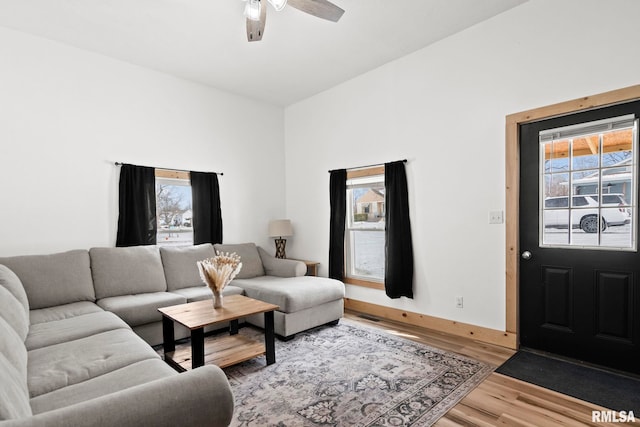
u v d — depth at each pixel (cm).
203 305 276
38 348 193
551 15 271
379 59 378
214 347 270
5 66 304
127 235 366
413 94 364
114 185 363
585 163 262
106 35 320
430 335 330
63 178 332
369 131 409
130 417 96
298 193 508
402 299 377
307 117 491
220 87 448
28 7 276
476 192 316
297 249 509
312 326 337
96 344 195
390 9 285
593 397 214
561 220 273
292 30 314
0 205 300
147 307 289
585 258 262
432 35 330
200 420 109
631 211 242
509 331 295
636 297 240
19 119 310
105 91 359
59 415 91
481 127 312
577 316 266
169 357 255
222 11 284
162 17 292
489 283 308
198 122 431
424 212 356
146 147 387
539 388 225
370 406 205
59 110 330
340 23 304
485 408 203
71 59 338
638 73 235
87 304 284
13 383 108
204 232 428
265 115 505
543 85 276
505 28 296
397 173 372
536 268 286
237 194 470
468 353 284
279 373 249
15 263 274
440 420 191
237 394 220
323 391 223
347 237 445
